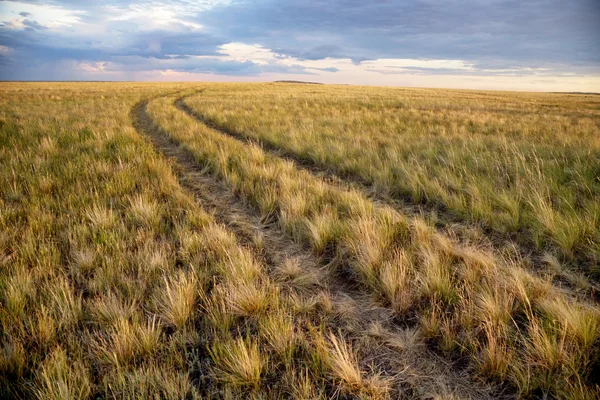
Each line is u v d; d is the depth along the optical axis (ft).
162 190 17.87
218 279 10.26
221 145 27.84
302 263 11.72
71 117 45.50
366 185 20.65
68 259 11.02
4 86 156.46
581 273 10.62
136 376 6.44
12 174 18.89
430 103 78.23
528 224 13.67
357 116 49.11
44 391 6.23
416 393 6.68
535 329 7.17
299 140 30.50
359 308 9.35
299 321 8.59
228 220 15.35
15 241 11.89
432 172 20.90
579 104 97.25
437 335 7.97
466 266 10.56
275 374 7.05
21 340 7.47
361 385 6.61
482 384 6.85
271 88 160.56
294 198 15.96
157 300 8.83
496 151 25.11
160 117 49.11
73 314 8.22
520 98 123.54
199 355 7.61
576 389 6.17
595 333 7.48
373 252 10.84
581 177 17.37
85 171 19.81
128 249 11.76
